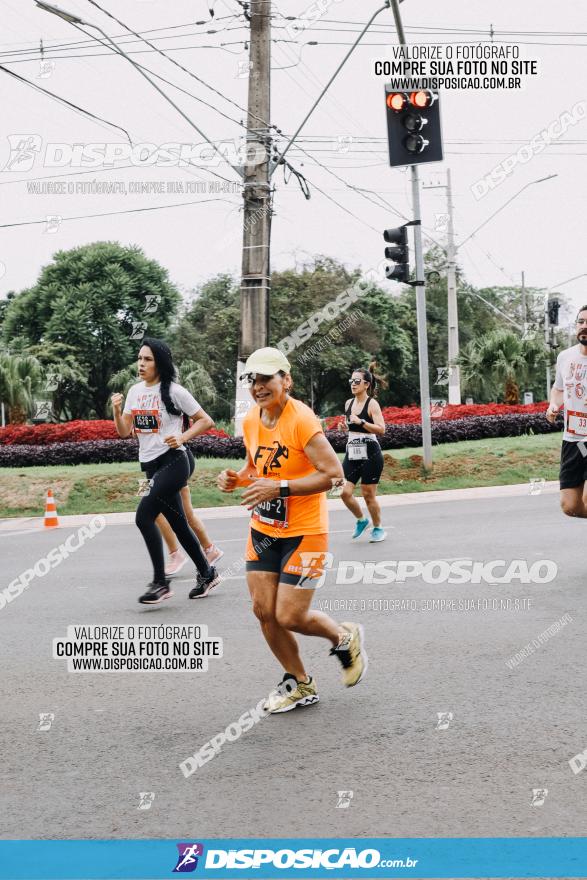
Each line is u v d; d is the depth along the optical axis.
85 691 4.87
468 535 9.78
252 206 15.81
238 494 15.69
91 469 16.66
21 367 24.92
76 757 3.92
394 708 4.39
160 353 6.65
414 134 12.68
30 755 3.96
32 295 47.03
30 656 5.60
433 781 3.52
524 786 3.44
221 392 48.50
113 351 46.31
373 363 9.50
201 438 17.83
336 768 3.68
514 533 9.76
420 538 9.73
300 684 4.48
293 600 4.21
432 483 16.48
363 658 4.50
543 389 46.47
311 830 3.17
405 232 14.49
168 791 3.54
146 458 6.77
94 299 45.66
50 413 40.31
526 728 4.05
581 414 7.14
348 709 4.41
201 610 6.64
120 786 3.60
